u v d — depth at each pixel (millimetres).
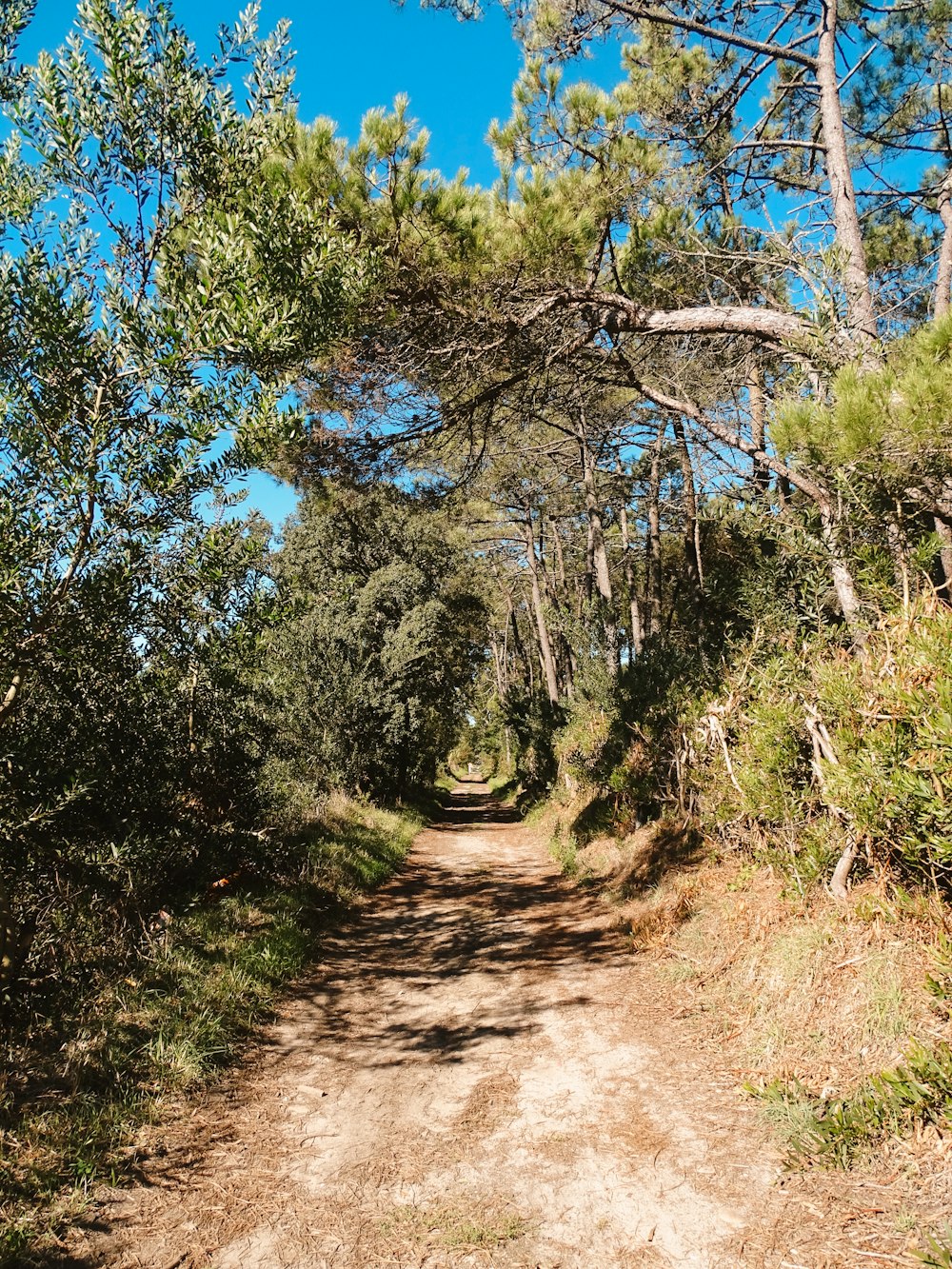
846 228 7176
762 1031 4305
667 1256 2773
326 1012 5781
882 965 3988
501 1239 2949
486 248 6934
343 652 16906
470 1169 3486
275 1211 3209
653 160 7109
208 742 7566
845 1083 3580
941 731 3592
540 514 22109
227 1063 4715
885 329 7730
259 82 4988
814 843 4969
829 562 5746
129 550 4797
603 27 8453
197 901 6902
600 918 7895
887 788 3965
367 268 5500
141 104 4590
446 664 21328
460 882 11156
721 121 8625
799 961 4504
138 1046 4496
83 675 5621
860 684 4570
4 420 4453
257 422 4555
